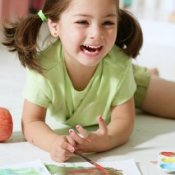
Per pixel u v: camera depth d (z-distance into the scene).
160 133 1.23
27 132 1.07
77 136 0.97
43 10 1.12
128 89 1.16
